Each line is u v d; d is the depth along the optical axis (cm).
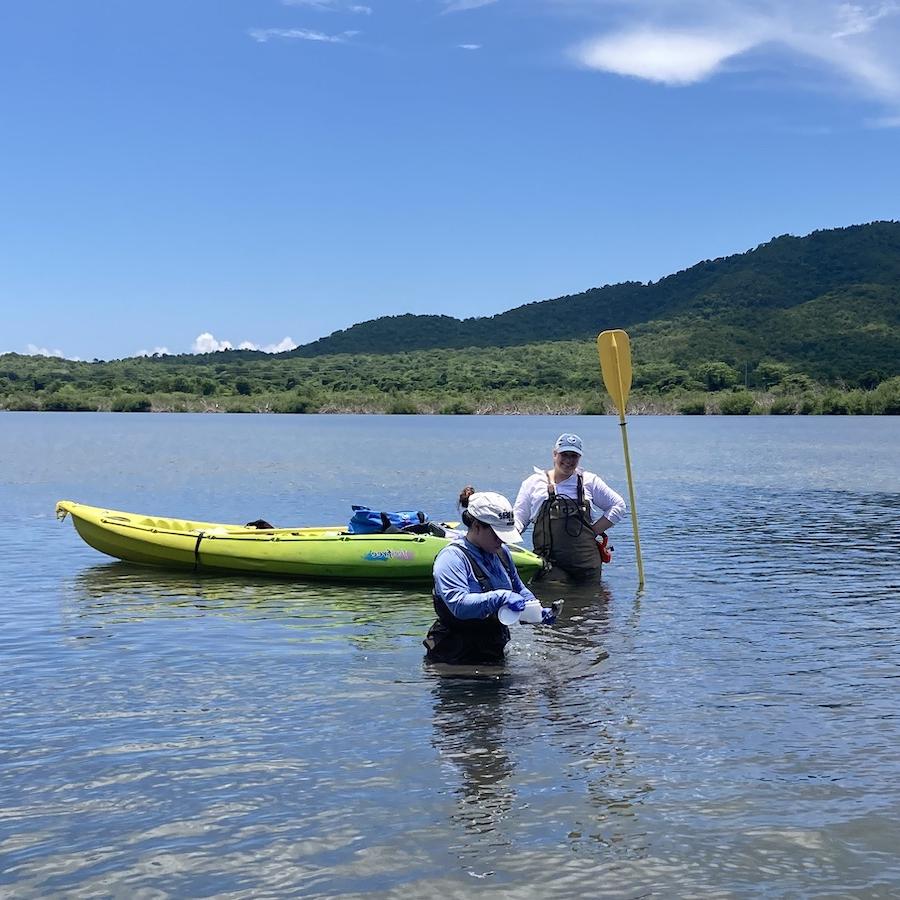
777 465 3397
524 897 382
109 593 1040
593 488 1094
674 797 473
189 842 429
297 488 2428
